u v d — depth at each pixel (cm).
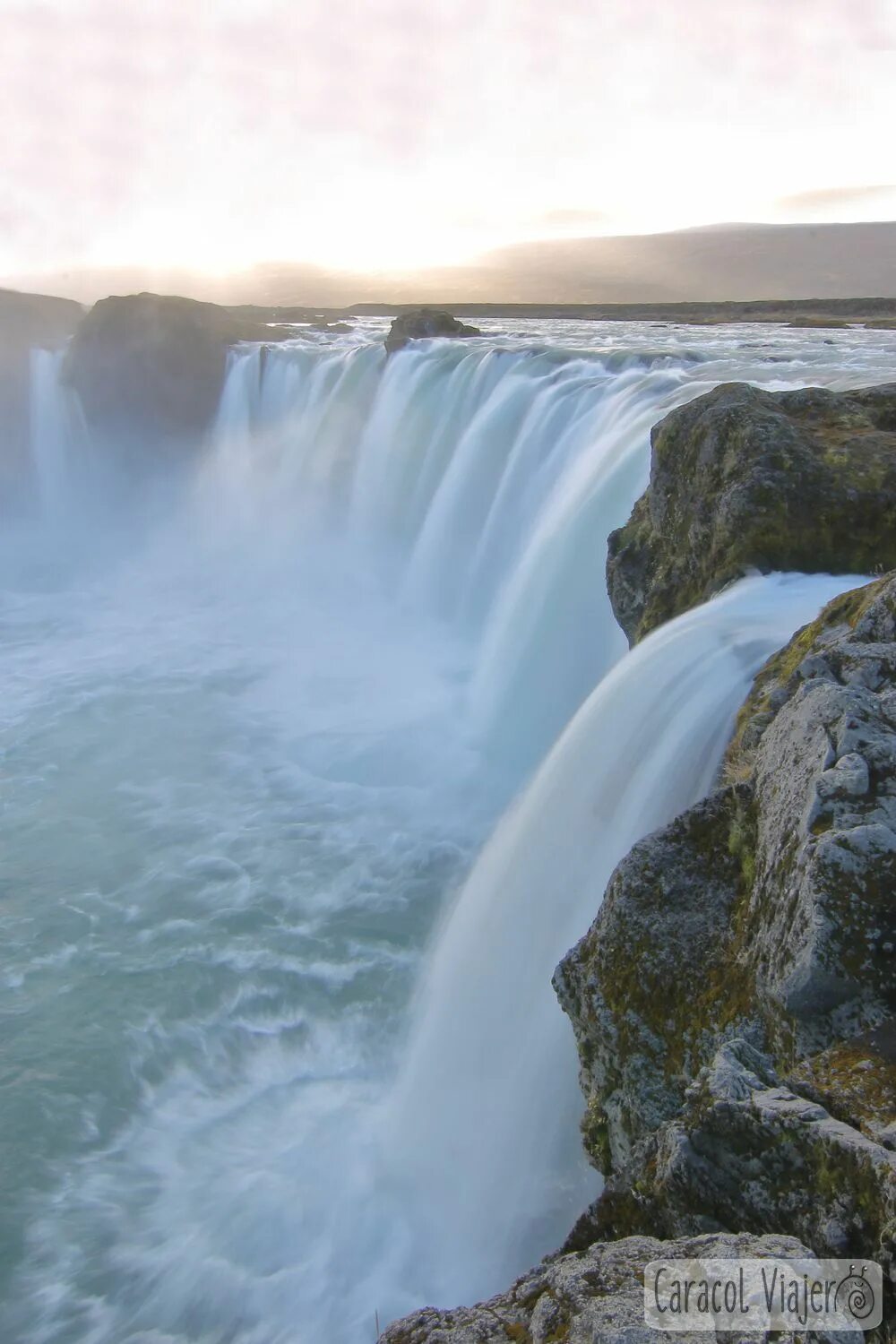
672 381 1628
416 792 1374
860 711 468
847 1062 379
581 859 819
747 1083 383
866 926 403
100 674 1828
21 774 1443
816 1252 328
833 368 1905
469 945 885
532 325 3866
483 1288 652
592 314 4797
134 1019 964
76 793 1391
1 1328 693
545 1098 686
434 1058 845
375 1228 733
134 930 1095
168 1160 814
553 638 1477
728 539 964
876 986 398
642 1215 411
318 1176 784
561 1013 702
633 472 1405
